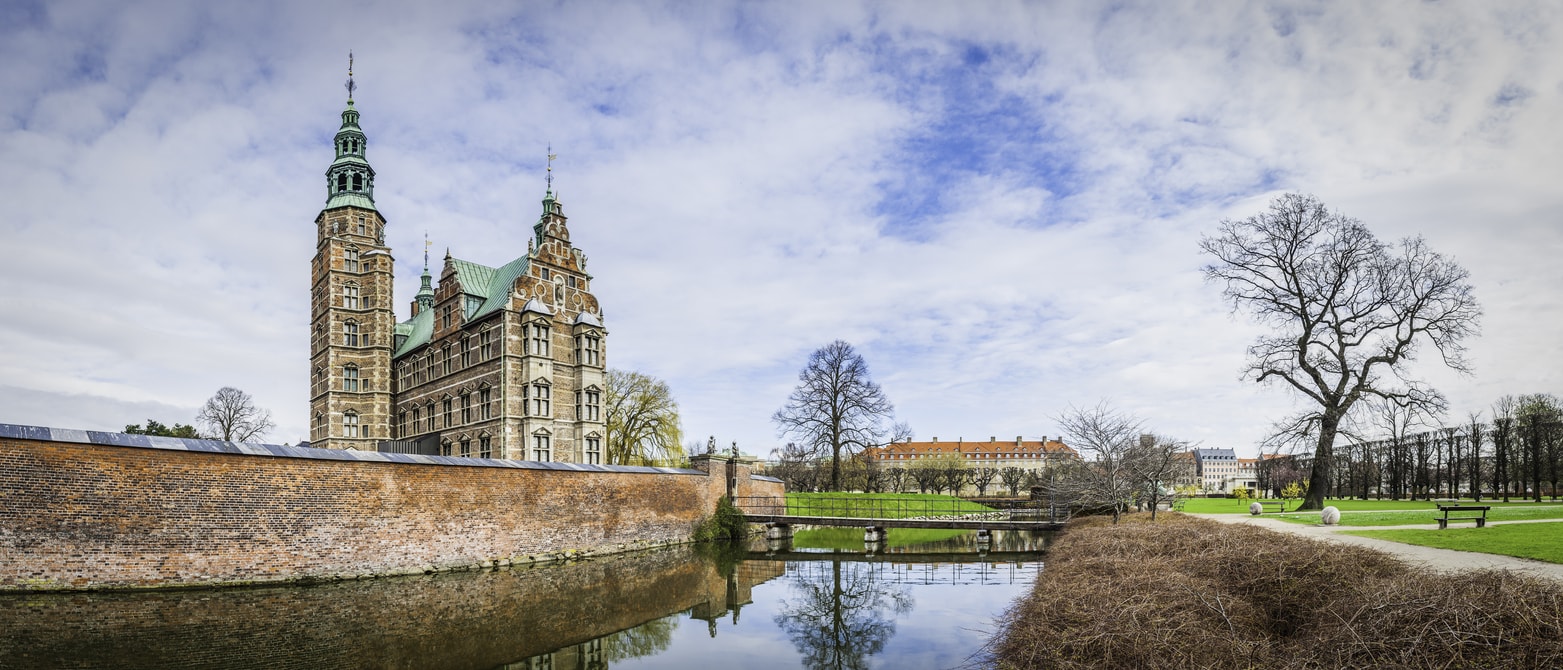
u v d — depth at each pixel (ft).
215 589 79.10
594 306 179.11
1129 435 127.54
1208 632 41.73
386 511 92.79
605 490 123.13
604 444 173.17
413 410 193.88
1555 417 251.60
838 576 102.99
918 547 141.18
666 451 237.04
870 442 228.43
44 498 71.87
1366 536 81.00
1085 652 43.11
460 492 100.68
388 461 93.61
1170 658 39.47
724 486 155.43
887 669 56.13
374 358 199.52
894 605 81.30
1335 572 50.39
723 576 103.71
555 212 172.96
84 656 54.39
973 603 81.66
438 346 184.14
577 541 116.67
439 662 56.90
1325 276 141.38
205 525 79.77
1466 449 231.30
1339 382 140.56
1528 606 33.24
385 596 79.77
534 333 161.38
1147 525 87.35
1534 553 63.77
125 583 74.90
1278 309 146.41
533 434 158.92
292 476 85.71
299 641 60.85
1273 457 241.35
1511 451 232.73
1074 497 146.92
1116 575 57.88
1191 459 173.99
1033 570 108.37
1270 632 46.88
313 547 86.53
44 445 72.13
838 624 72.49
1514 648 31.76
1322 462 138.62
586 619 73.26
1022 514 187.83
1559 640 31.09
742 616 76.84
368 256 202.80
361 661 56.08
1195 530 73.46
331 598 77.66
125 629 62.08
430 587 86.17
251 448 84.53
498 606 77.36
